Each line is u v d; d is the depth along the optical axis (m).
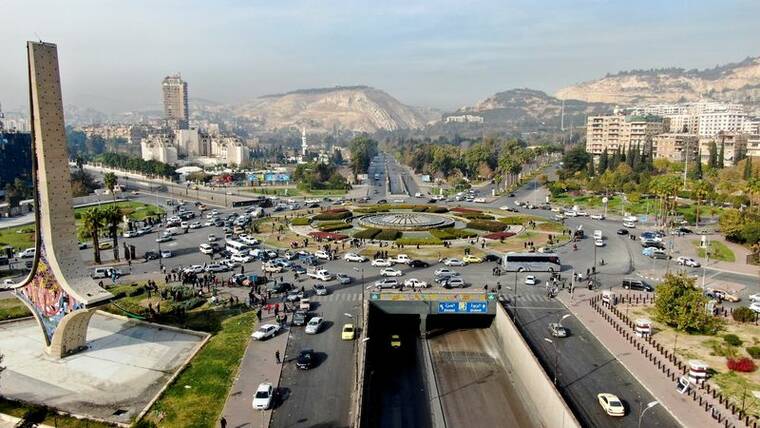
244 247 176.75
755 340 104.00
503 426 79.12
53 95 90.69
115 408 79.56
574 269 154.50
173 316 114.31
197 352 97.69
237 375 89.12
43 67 89.00
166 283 138.12
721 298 129.38
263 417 76.69
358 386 82.12
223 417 76.56
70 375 89.94
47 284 94.81
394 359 101.81
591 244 186.00
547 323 113.94
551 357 97.44
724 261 164.12
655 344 101.88
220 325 110.00
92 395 83.38
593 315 118.44
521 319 116.06
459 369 97.75
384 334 114.31
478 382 92.69
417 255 167.25
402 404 85.00
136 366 93.38
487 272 151.38
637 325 107.38
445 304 111.50
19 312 116.81
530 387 86.94
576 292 134.25
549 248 178.00
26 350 99.75
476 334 114.88
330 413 78.50
